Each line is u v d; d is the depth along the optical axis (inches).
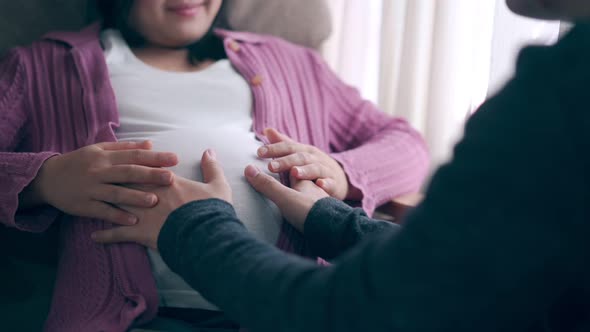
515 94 15.8
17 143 37.2
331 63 55.2
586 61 14.9
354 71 55.0
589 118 14.5
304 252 34.3
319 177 35.9
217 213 23.9
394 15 49.3
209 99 40.4
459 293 15.4
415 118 49.6
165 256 24.1
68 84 38.1
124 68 40.2
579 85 14.7
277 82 43.8
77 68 38.2
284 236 33.9
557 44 15.8
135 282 30.6
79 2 46.4
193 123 38.6
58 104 37.6
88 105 37.0
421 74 48.5
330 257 30.7
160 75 40.4
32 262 38.5
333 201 31.8
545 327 18.1
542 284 15.3
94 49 40.3
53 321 31.3
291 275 19.0
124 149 32.6
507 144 15.4
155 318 31.0
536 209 14.8
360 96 48.8
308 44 50.8
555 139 14.8
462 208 15.5
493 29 39.9
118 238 30.7
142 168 29.9
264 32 49.9
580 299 16.8
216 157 34.8
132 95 38.8
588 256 15.1
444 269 15.5
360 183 38.4
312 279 18.5
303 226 31.4
